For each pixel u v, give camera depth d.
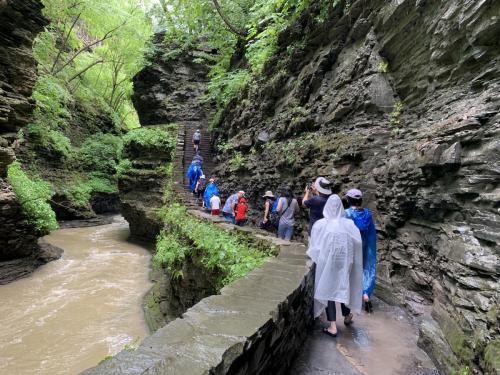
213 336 2.02
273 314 2.54
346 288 3.75
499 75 4.34
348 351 3.73
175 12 23.50
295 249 5.25
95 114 32.19
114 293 11.33
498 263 3.23
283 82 12.90
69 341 8.12
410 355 3.67
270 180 12.17
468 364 2.94
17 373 6.79
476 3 4.52
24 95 11.98
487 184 3.69
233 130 18.22
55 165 24.52
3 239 11.73
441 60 5.71
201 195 15.93
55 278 12.56
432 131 5.12
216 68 22.83
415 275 5.22
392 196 6.18
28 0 11.07
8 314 9.37
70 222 24.08
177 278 8.52
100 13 25.31
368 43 8.15
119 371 1.54
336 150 8.16
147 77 27.86
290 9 12.97
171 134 22.05
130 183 20.55
